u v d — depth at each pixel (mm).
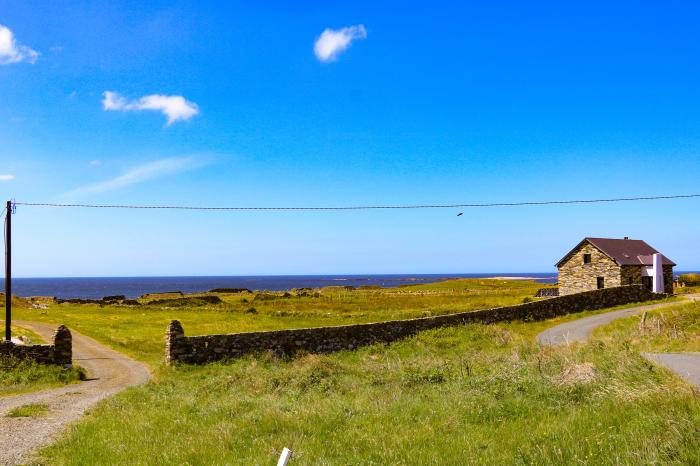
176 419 14352
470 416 12266
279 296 91000
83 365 30828
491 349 32344
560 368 17156
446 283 133375
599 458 8109
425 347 33906
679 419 8953
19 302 76188
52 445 12422
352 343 33469
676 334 27781
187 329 45625
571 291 64625
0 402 19641
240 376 22234
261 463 9398
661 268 62031
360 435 11180
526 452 8758
